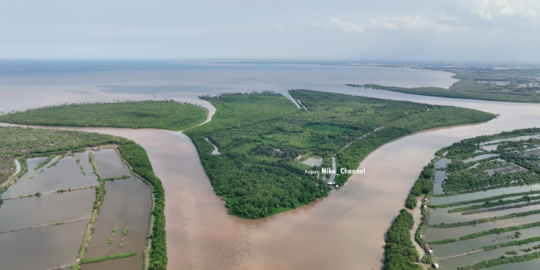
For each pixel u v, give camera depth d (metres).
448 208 91.19
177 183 106.56
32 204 93.25
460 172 114.12
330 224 83.44
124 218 86.62
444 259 69.88
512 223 83.56
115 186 105.56
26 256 70.81
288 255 71.50
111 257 70.06
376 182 107.69
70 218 86.12
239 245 74.81
